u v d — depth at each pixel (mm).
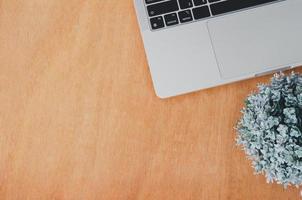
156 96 800
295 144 698
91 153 799
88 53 812
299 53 779
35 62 814
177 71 787
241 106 792
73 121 804
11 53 818
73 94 808
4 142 807
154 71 789
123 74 807
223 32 786
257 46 783
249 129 725
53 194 799
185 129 793
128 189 793
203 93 797
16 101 811
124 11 815
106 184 796
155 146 794
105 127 801
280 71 786
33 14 821
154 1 789
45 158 803
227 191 783
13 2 823
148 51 791
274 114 717
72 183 799
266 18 785
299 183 728
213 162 787
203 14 787
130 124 799
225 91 796
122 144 798
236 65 783
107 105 804
